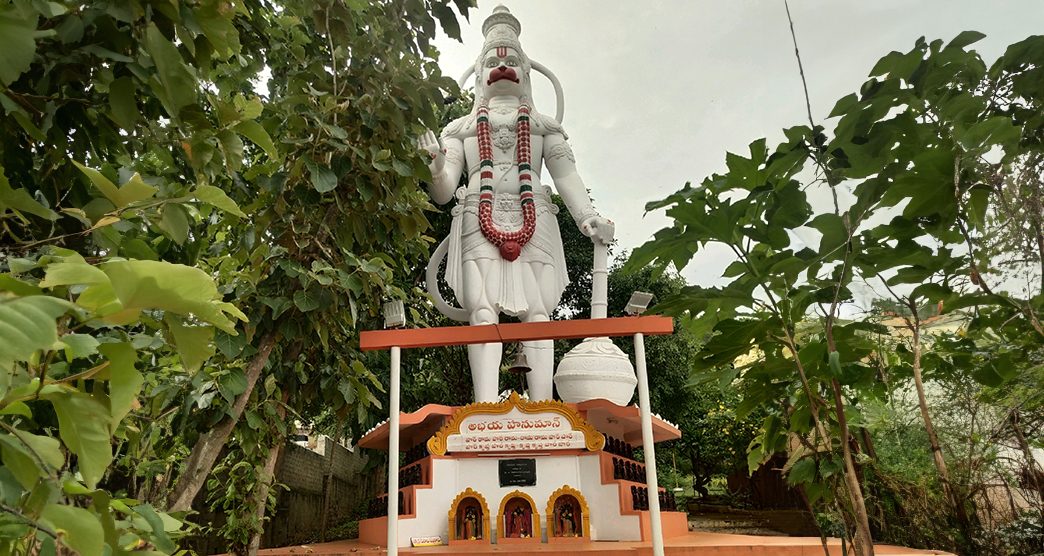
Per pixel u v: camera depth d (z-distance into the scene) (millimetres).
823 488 3115
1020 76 2783
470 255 7543
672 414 12859
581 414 6090
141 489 4113
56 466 1133
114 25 1875
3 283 1087
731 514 12375
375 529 6461
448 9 3314
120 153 2391
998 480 6574
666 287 12633
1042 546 5340
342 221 4020
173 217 1828
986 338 3686
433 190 7566
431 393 11906
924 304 3391
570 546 5238
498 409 5992
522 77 8156
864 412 6707
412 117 3875
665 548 5023
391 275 4723
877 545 5977
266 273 4117
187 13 1854
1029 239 2883
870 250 2691
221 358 3969
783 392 3178
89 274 1126
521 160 7727
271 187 3711
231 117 2324
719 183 2822
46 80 1904
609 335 4453
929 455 6680
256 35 3746
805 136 2682
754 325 2801
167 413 3652
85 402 1215
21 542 1327
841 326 2877
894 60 2576
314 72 3779
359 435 12133
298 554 5875
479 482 5848
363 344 4637
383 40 3748
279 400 5109
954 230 2824
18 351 950
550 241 7797
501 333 4516
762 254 3010
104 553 1296
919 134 2641
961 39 2549
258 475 6453
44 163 2070
